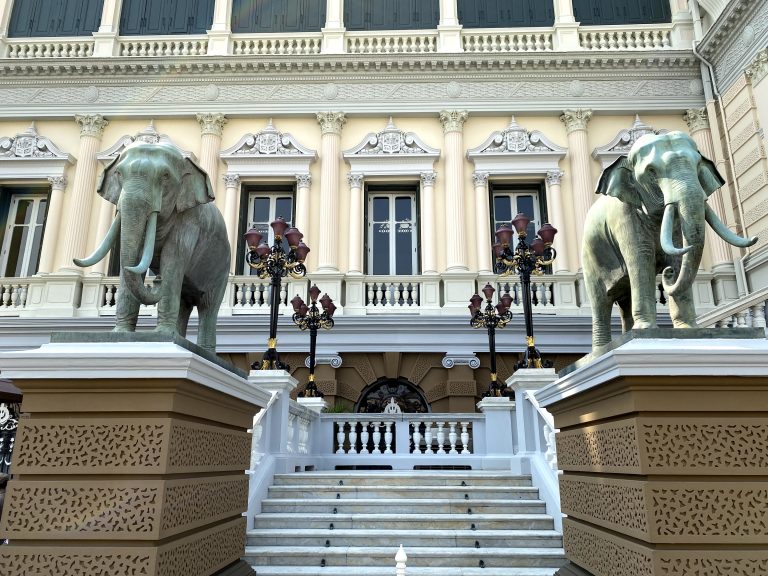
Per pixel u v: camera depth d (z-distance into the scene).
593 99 15.54
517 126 15.43
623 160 3.66
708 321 10.90
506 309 11.09
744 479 2.85
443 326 13.74
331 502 6.93
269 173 15.20
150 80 15.92
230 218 14.87
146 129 15.64
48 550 2.92
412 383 13.67
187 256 3.80
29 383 3.08
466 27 16.72
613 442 3.24
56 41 16.45
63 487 2.99
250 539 6.27
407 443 9.93
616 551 3.23
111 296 14.62
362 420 10.04
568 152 15.27
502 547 6.15
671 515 2.81
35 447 3.03
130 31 16.81
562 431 4.34
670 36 16.17
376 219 15.55
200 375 3.23
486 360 13.76
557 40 16.09
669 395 2.94
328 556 5.93
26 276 15.12
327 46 16.20
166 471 3.00
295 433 8.72
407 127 15.73
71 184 15.38
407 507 6.90
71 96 15.85
